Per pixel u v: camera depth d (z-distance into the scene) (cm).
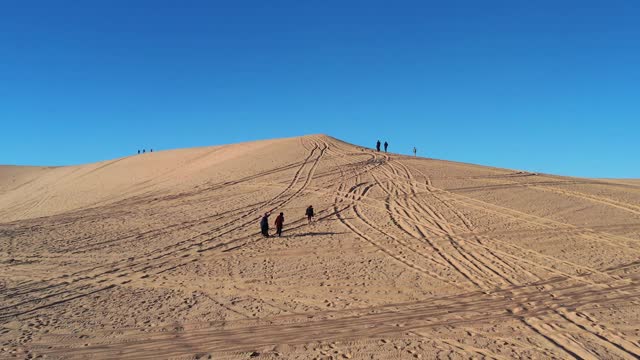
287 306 1512
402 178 3750
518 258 1995
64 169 6950
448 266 1917
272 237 2495
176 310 1503
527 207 2886
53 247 2417
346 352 1156
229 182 3972
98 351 1201
